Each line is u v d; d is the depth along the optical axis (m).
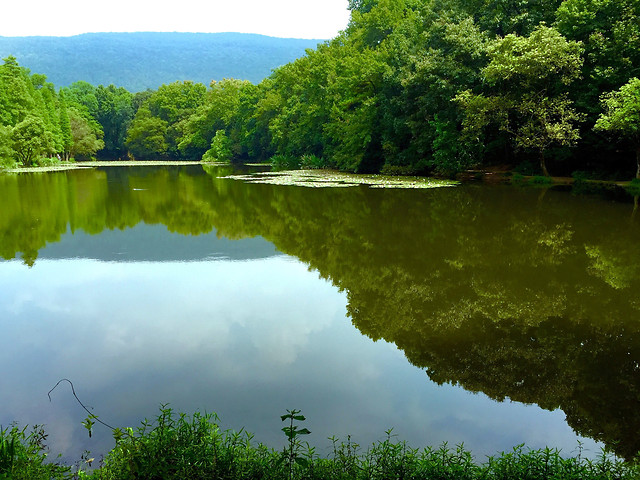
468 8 33.53
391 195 25.03
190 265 12.57
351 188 28.86
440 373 6.64
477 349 7.40
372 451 4.36
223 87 90.88
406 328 8.22
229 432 5.16
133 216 20.55
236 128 76.12
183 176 43.12
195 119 85.88
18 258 13.40
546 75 26.48
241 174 44.31
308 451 4.50
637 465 4.14
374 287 10.48
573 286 10.25
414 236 15.35
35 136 60.72
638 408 5.84
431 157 34.97
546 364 6.92
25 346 7.52
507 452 4.90
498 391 6.19
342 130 41.66
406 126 34.81
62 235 16.53
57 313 9.04
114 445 4.96
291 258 13.12
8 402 5.84
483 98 28.30
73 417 5.51
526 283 10.48
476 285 10.46
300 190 28.48
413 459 4.20
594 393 6.16
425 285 10.52
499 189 26.55
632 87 22.64
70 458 4.72
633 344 7.54
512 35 27.52
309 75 51.12
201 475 3.90
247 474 3.97
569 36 28.08
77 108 92.62
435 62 30.25
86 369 6.72
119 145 102.44
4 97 59.72
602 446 5.05
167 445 4.12
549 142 27.83
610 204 20.42
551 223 16.70
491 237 14.90
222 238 15.92
